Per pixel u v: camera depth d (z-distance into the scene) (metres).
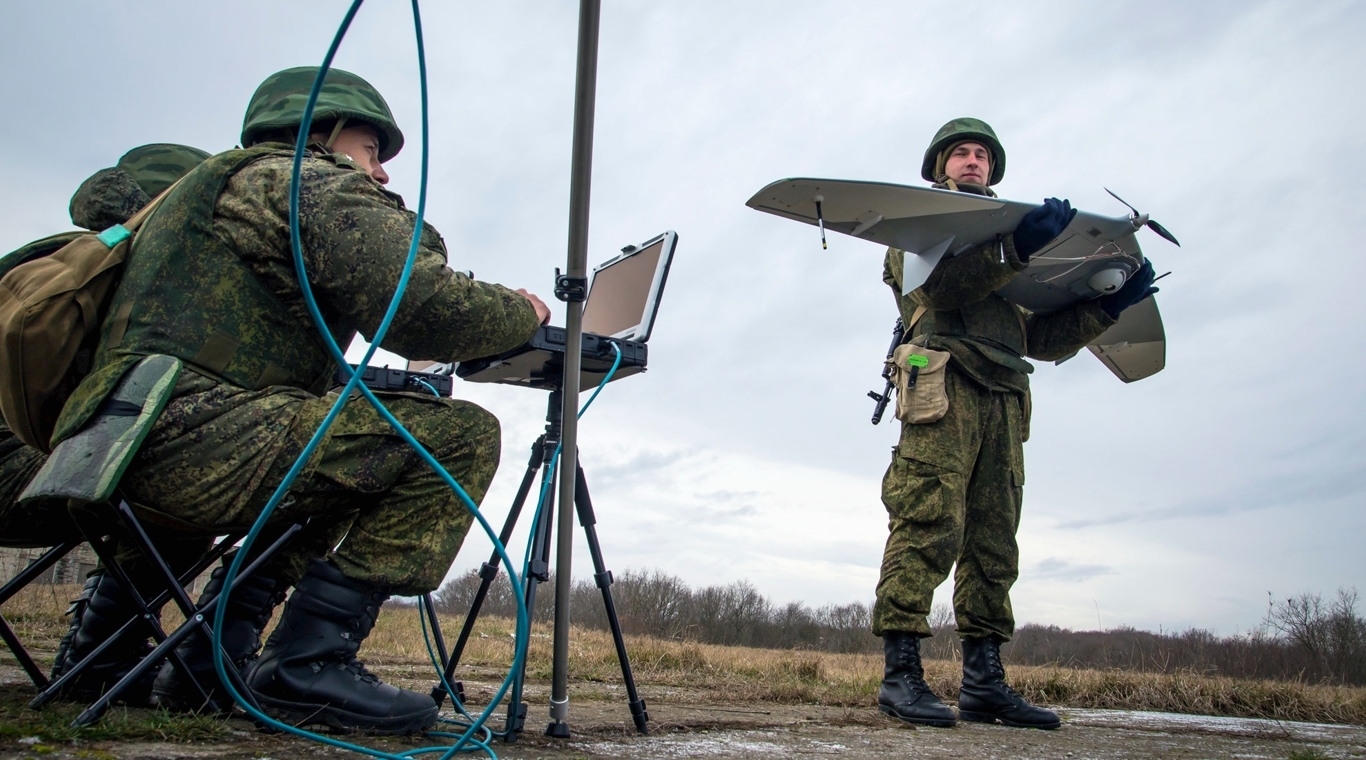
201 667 1.90
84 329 1.63
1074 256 3.25
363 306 1.69
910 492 3.18
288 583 2.13
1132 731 3.24
